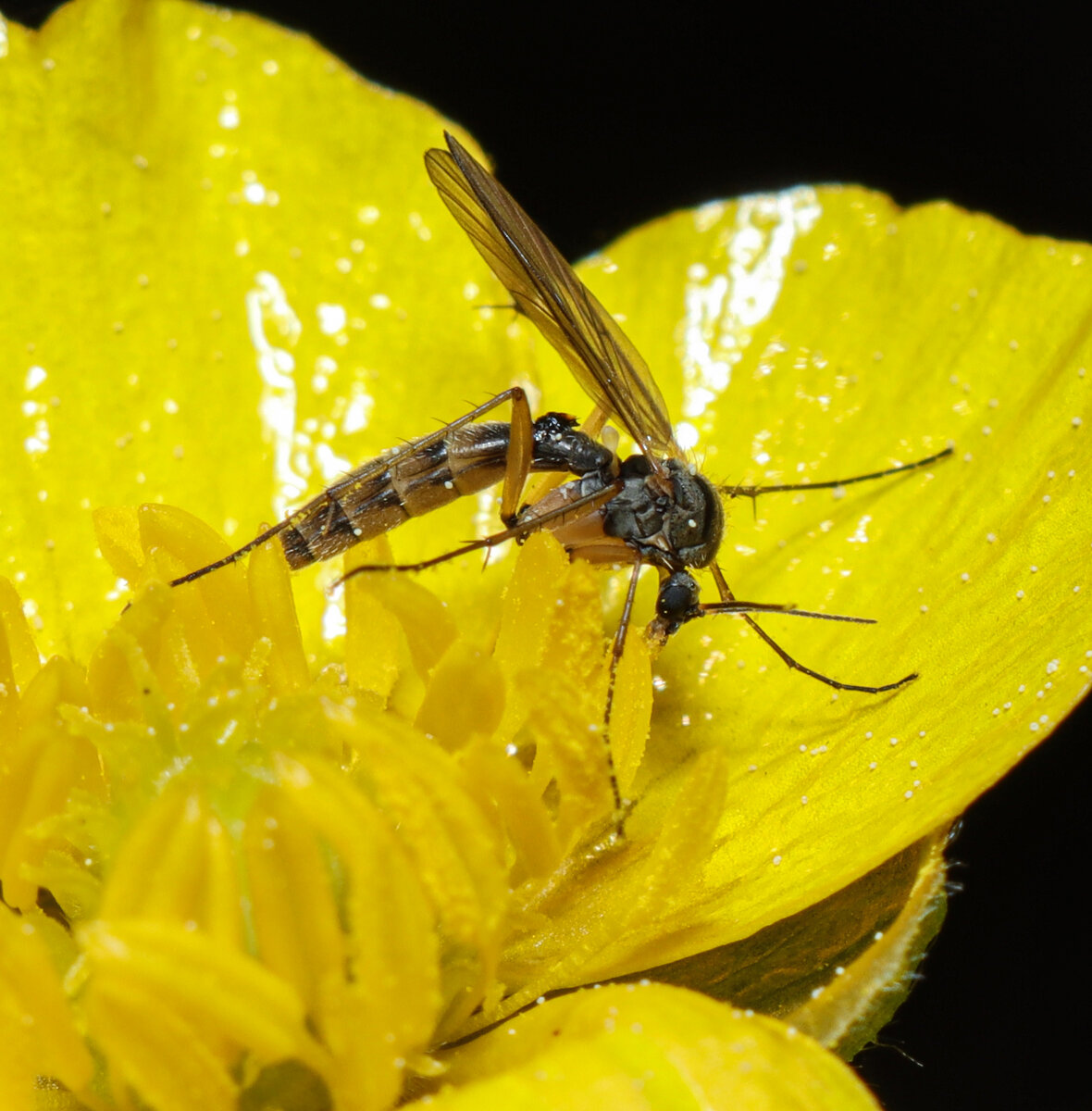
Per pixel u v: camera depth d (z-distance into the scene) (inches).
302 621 2.4
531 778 2.3
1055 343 2.4
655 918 2.2
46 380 2.4
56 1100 2.2
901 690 2.3
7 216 2.4
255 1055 2.2
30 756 2.2
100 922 2.1
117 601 2.4
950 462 2.4
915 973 2.2
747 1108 2.1
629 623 2.4
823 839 2.3
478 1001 2.2
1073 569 2.3
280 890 2.2
